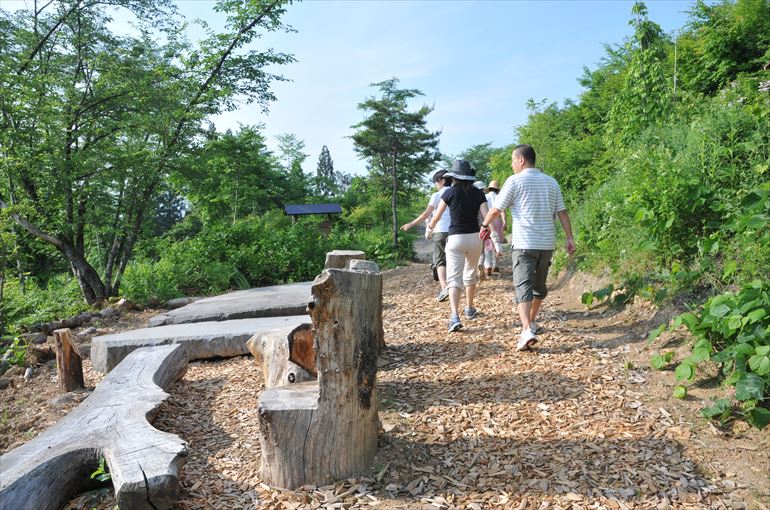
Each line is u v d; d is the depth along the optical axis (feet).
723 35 40.57
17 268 35.45
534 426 10.69
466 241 17.46
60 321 27.55
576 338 15.61
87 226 38.60
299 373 12.83
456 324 17.31
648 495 8.30
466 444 10.19
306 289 29.63
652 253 16.63
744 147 15.83
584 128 66.23
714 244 13.79
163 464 8.38
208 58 40.06
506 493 8.61
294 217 74.38
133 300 33.09
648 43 27.20
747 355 10.47
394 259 56.54
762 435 9.47
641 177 17.61
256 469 9.82
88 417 10.89
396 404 12.22
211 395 14.38
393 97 76.02
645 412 10.82
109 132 37.70
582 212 26.05
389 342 17.54
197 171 41.19
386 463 9.62
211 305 24.68
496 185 28.91
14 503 8.17
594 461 9.31
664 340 13.74
